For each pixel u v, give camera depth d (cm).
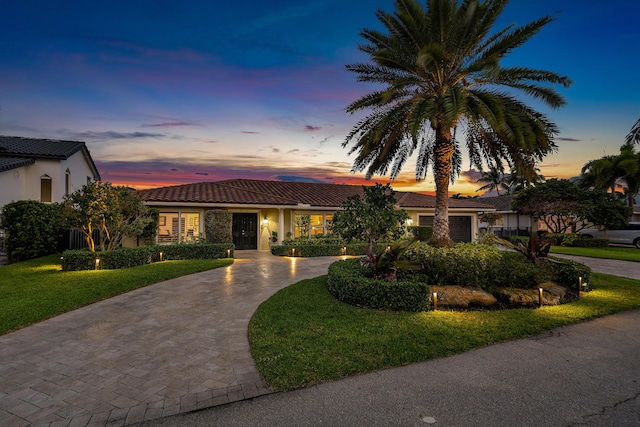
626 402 340
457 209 2239
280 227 1772
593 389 366
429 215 2217
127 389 363
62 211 1113
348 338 501
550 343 505
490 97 906
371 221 894
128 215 1245
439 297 690
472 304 705
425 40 953
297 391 357
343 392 354
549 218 3089
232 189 1905
